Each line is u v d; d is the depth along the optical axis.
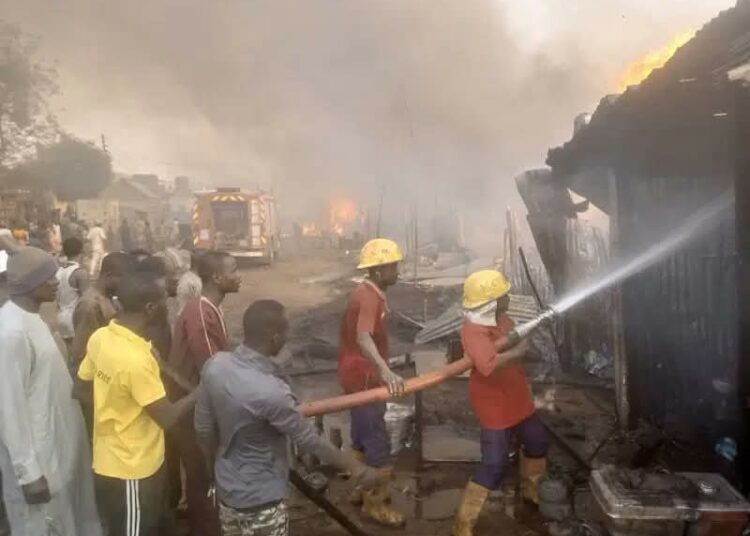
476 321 4.34
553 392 7.80
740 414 4.40
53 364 3.52
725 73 3.82
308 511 4.93
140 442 3.50
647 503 3.59
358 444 4.75
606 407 7.18
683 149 5.71
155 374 3.48
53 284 3.54
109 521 3.57
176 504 4.83
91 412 4.09
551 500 4.57
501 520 4.71
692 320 5.86
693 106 4.55
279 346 3.09
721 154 5.27
